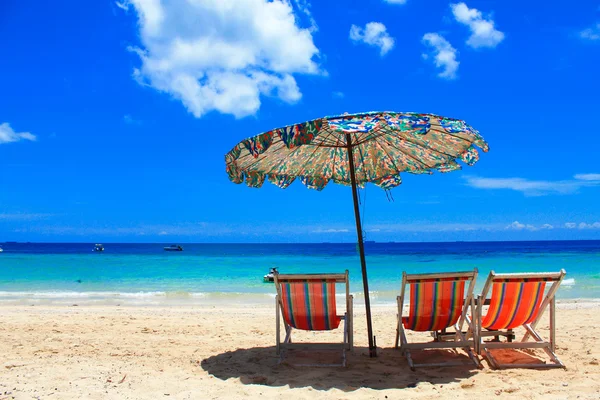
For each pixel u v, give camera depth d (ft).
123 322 26.18
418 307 15.74
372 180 20.59
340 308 35.94
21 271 89.15
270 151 18.02
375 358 16.84
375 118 13.08
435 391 12.94
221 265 108.58
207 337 21.48
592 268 88.58
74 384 13.78
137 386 13.67
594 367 15.14
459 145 17.43
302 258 146.20
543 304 15.76
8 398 12.49
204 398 12.62
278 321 16.47
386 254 171.63
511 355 17.01
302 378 14.46
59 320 26.96
